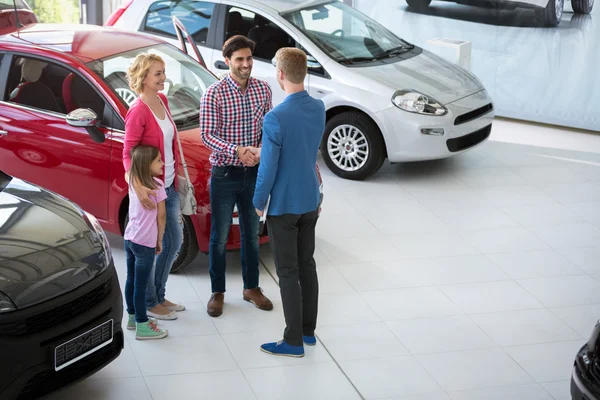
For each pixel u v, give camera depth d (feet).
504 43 29.45
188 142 16.93
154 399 13.17
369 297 16.99
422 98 22.49
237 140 15.26
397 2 31.40
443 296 17.15
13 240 12.10
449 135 22.63
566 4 27.94
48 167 17.47
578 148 27.30
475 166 25.20
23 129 17.60
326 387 13.76
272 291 17.07
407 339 15.42
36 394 11.64
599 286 17.84
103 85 17.04
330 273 17.98
